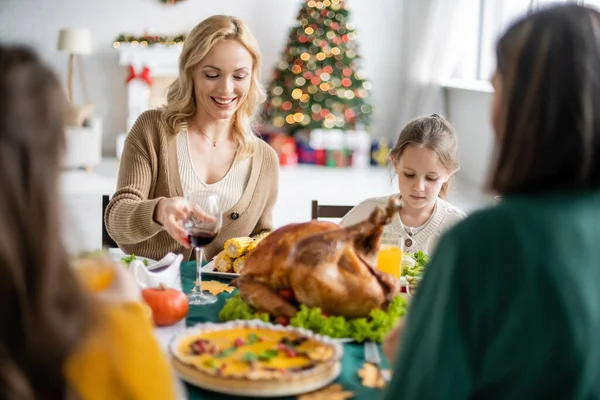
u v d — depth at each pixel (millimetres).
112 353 726
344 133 7930
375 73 8633
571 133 808
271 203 2402
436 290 842
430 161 2113
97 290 835
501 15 7070
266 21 8375
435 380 816
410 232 2271
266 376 1102
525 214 812
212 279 1852
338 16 7809
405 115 8172
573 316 779
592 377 795
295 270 1394
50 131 645
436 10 7750
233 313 1462
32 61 660
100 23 8172
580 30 814
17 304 629
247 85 2232
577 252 797
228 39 2172
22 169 629
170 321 1452
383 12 8508
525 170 829
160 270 1707
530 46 830
